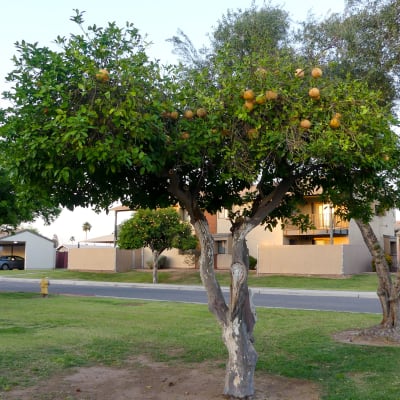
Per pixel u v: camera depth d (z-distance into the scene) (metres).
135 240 31.44
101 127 5.49
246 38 12.06
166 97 6.50
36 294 21.89
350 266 31.58
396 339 10.09
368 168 6.66
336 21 11.40
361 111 6.04
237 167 6.11
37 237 52.47
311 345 9.76
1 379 7.32
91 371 7.88
